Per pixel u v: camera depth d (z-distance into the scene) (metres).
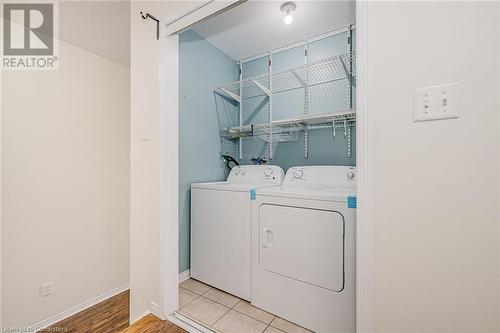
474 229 0.69
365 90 0.84
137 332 1.31
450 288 0.72
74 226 2.08
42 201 1.88
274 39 2.34
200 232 2.05
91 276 2.19
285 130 2.34
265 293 1.61
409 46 0.77
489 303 0.68
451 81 0.71
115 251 2.39
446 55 0.72
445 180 0.72
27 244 1.79
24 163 1.79
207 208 2.01
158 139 1.44
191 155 2.20
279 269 1.54
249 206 1.73
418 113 0.76
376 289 0.83
